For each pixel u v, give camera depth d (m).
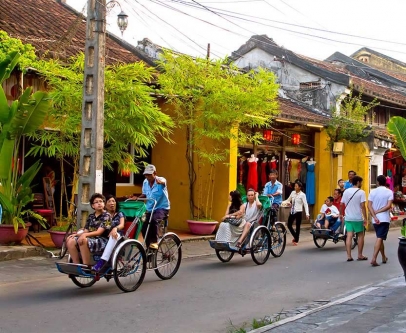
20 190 11.89
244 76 15.44
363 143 20.97
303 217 20.72
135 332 6.67
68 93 11.68
